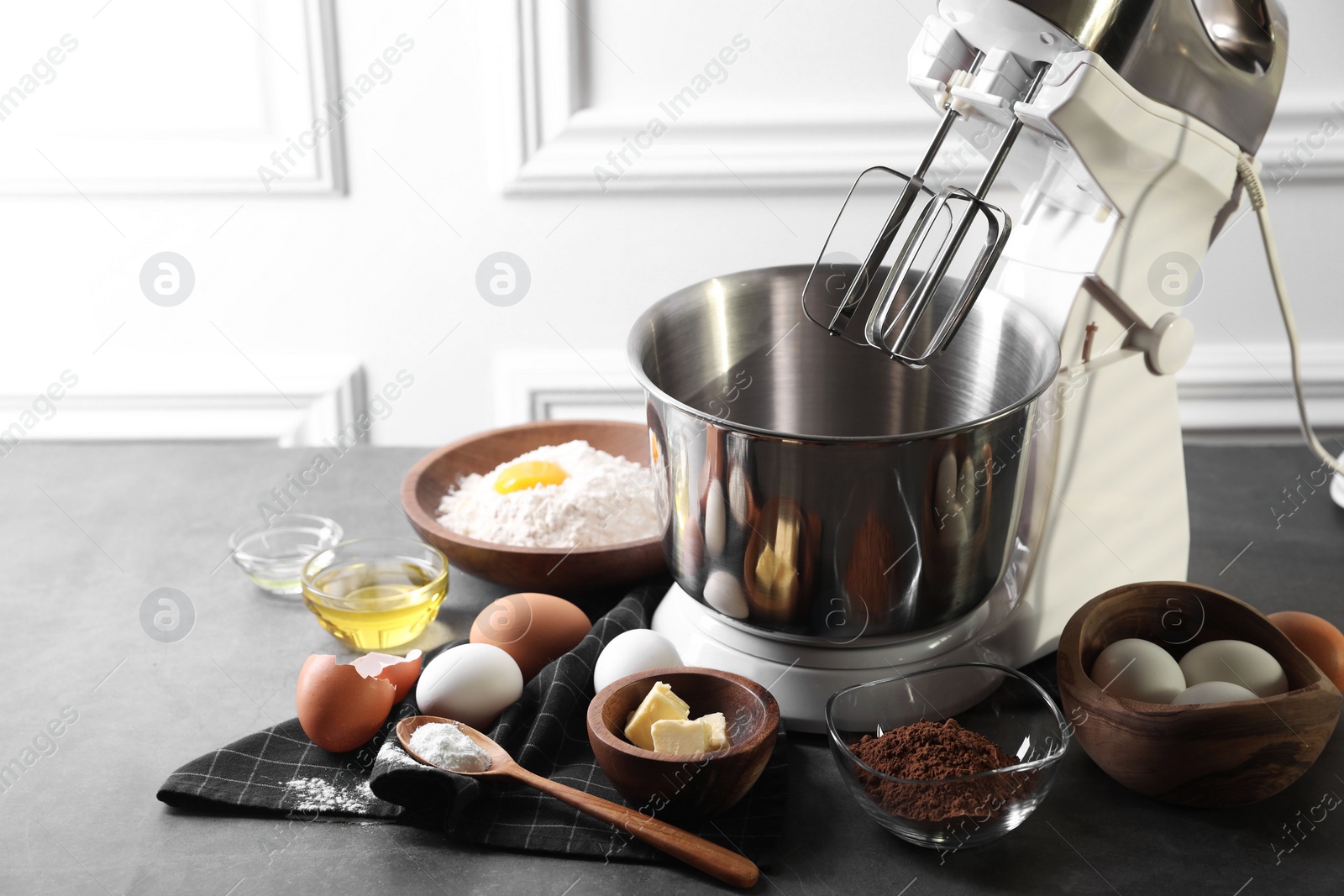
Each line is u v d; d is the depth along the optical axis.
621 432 1.04
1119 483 0.81
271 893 0.61
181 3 1.42
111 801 0.68
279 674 0.81
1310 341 1.50
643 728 0.65
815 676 0.73
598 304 1.56
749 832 0.64
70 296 1.57
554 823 0.65
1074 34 0.62
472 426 1.65
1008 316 0.77
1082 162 0.67
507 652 0.79
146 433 1.65
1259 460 1.15
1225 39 0.73
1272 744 0.61
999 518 0.68
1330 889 0.60
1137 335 0.79
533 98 1.44
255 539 0.97
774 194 1.47
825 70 1.41
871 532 0.64
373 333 1.60
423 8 1.42
